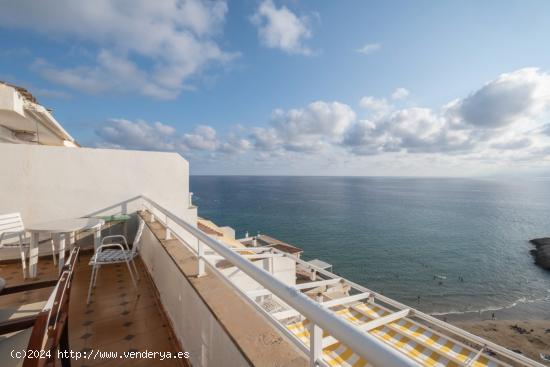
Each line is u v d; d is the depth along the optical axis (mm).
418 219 99438
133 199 5668
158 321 2844
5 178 4668
